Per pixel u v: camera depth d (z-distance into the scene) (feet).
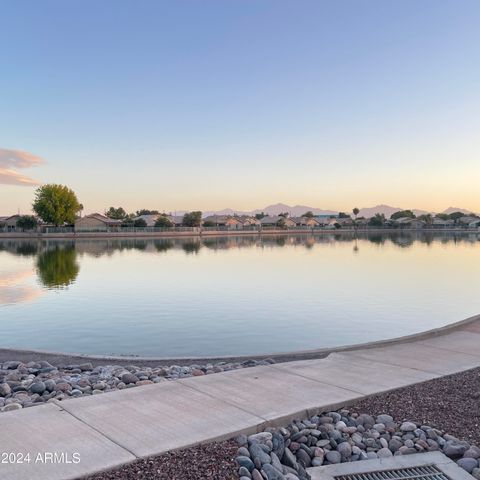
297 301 57.62
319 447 16.52
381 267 101.30
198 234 325.83
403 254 143.02
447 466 15.61
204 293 64.49
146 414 17.48
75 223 312.91
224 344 37.58
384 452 16.39
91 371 27.12
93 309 52.90
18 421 16.66
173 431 16.05
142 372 25.27
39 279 82.17
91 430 15.99
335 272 91.25
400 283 74.59
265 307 53.57
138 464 13.91
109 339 39.29
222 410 18.02
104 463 13.76
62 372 26.18
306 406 18.61
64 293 65.46
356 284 73.36
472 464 15.53
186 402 18.81
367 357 26.89
